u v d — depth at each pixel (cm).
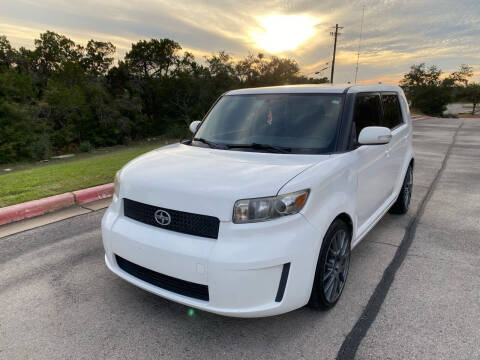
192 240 230
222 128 358
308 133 312
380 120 394
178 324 267
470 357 227
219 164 274
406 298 297
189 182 243
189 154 312
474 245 404
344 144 302
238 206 223
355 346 240
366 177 331
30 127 3484
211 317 276
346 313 278
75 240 419
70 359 229
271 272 223
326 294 271
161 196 244
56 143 3953
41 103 3728
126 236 257
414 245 405
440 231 448
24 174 745
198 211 229
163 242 237
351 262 364
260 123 338
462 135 1731
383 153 379
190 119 4903
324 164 269
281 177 241
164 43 5203
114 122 4400
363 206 335
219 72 4888
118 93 4931
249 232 222
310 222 239
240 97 384
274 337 250
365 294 304
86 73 4581
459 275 335
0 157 3116
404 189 495
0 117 3322
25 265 357
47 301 296
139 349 239
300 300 239
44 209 513
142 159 310
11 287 317
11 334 254
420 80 8206
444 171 827
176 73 4925
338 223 272
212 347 241
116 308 287
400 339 246
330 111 322
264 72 4912
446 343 240
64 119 4219
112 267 281
